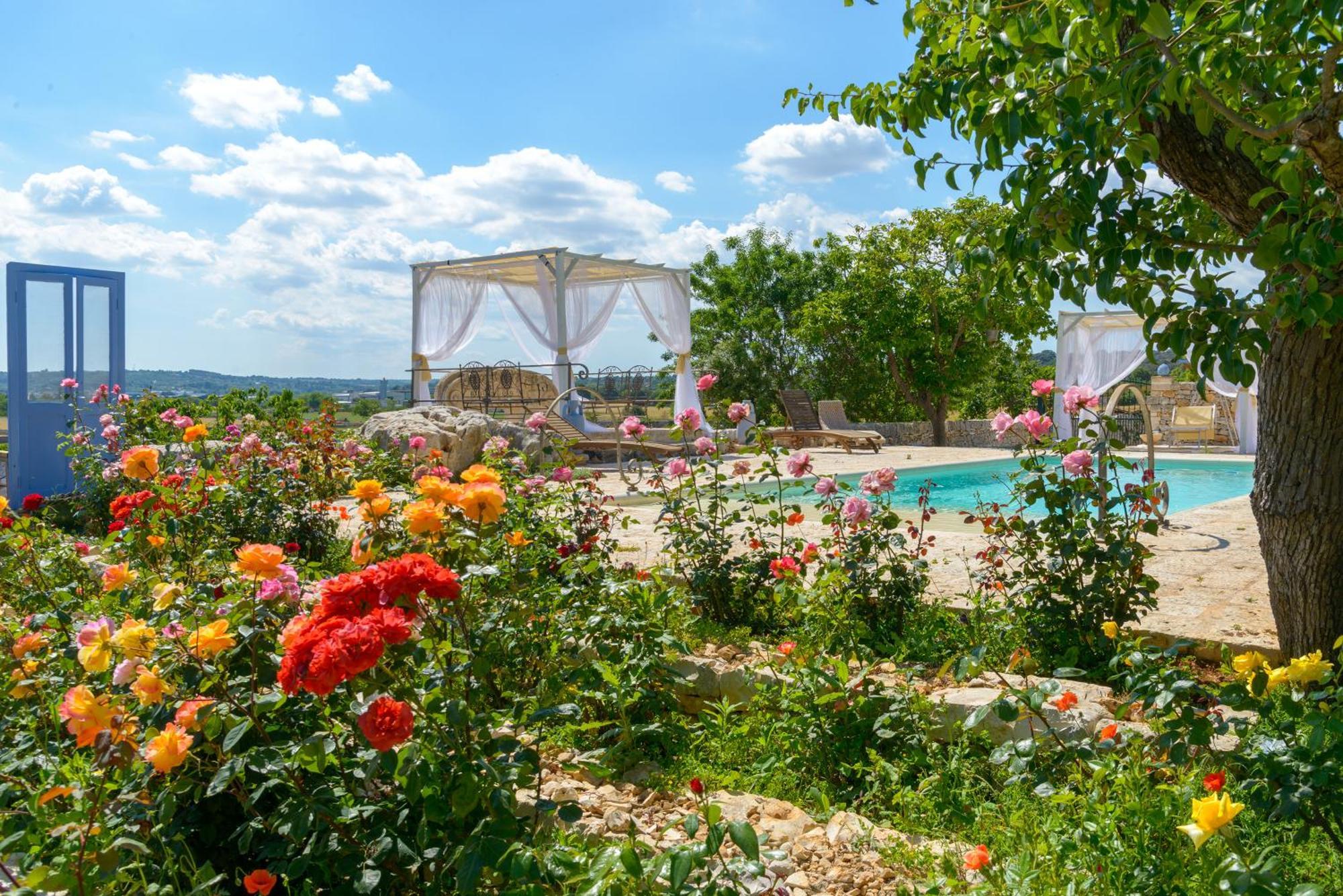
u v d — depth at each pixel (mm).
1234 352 2408
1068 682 3098
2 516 3619
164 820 1674
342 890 1668
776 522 4324
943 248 19438
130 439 7867
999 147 2520
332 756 1718
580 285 15336
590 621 2971
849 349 21797
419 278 15070
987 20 2510
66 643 2666
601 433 13984
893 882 2074
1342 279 2475
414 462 8836
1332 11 1883
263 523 5422
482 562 2342
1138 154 2346
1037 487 3650
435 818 1655
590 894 1472
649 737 3006
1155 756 2240
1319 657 1846
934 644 3658
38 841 1654
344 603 1681
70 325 8656
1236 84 2285
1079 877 1761
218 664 1926
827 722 2807
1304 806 1841
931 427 20828
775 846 2244
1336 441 3057
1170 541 6070
